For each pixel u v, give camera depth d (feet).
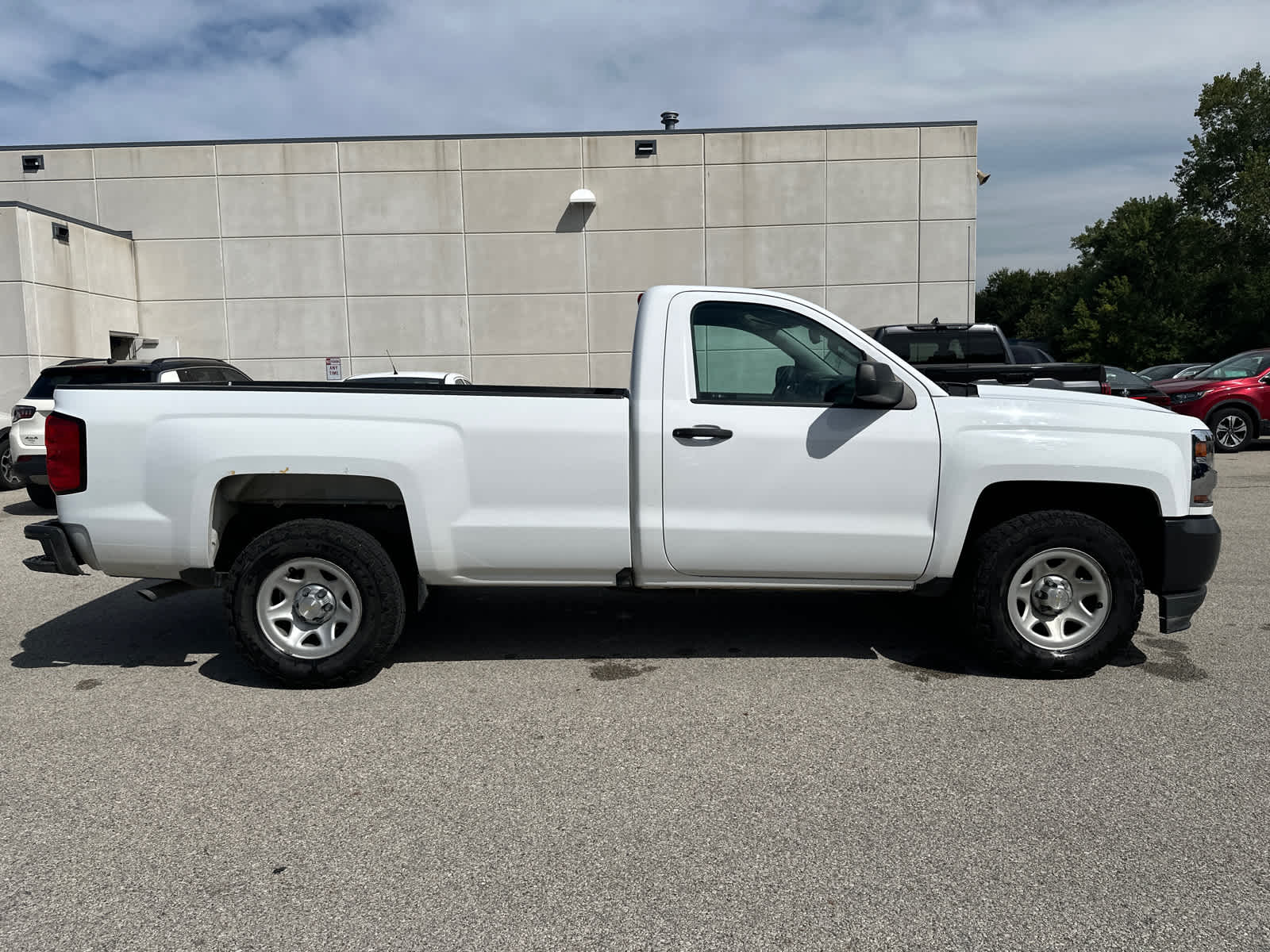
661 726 13.02
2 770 11.70
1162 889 8.81
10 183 59.47
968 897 8.71
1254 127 175.52
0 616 19.52
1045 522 14.37
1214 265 180.24
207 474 14.19
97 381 33.81
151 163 59.26
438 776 11.45
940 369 27.48
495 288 60.08
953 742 12.36
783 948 7.98
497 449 14.39
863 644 16.89
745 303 14.78
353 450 14.20
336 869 9.31
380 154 59.16
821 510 14.49
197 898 8.80
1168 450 14.33
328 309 60.29
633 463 14.51
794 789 10.99
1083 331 194.18
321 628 14.57
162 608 20.21
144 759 12.01
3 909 8.63
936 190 59.41
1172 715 13.28
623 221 59.62
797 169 59.26
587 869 9.27
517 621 18.61
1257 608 19.31
